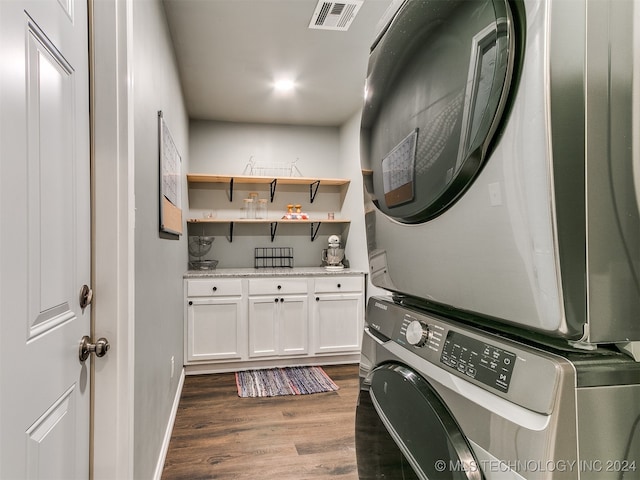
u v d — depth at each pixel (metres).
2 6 0.63
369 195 0.99
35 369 0.75
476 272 0.58
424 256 0.73
